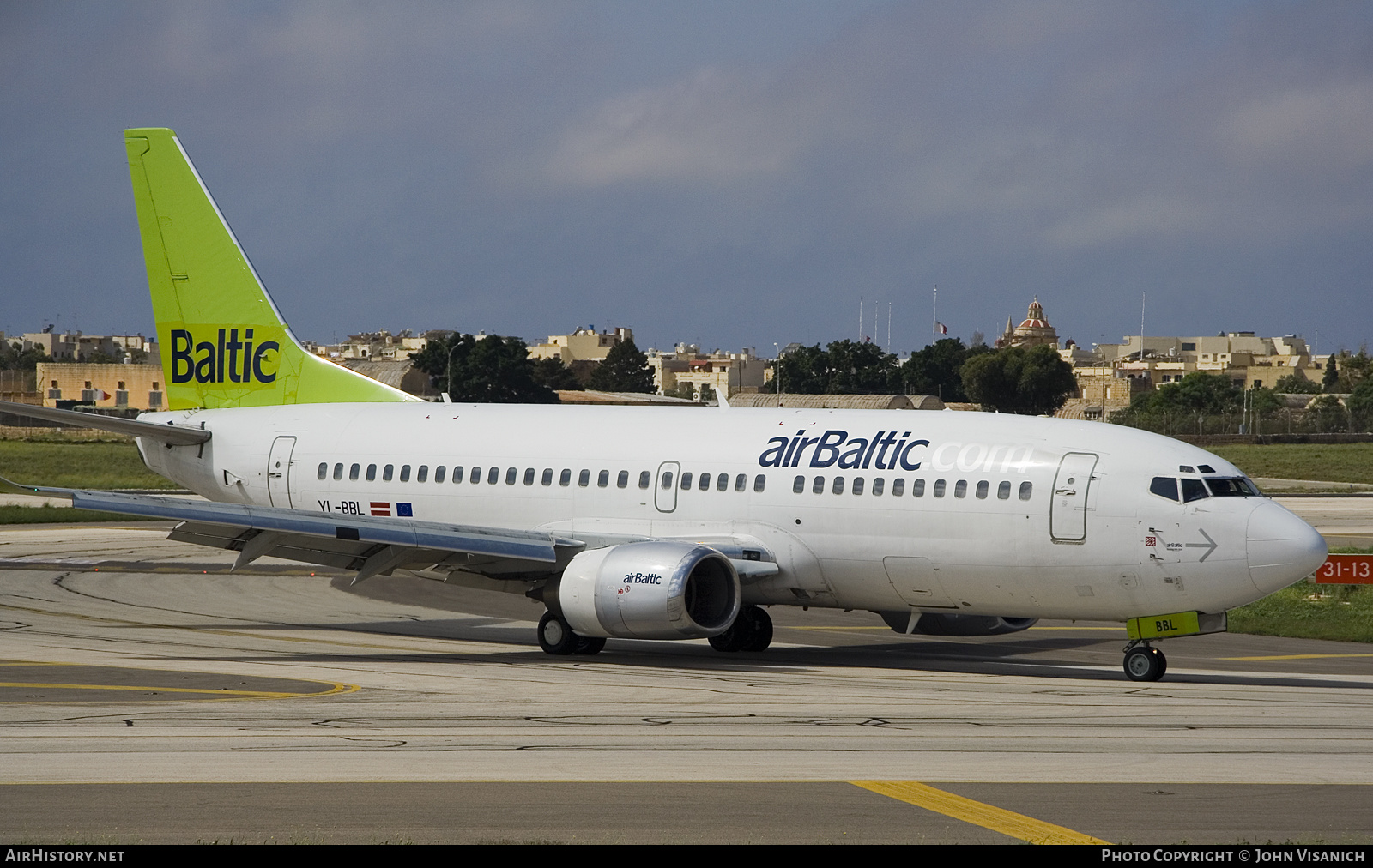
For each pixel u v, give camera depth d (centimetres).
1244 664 11238
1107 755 6950
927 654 11719
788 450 11094
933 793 6041
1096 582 9900
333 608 14388
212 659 10556
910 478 10462
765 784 6181
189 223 14138
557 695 8875
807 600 11088
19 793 5881
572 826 5409
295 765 6488
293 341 14000
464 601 15125
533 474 12119
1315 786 6259
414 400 13650
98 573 16825
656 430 11869
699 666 10581
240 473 13488
